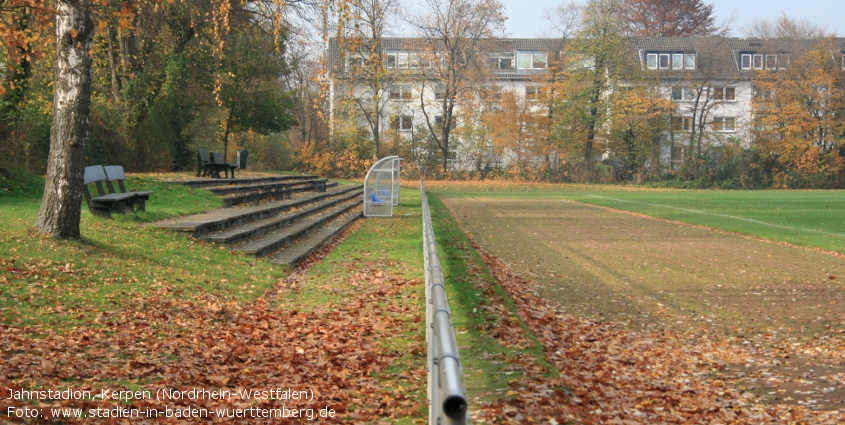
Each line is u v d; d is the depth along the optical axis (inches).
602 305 429.1
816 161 2218.3
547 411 217.5
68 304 320.2
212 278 421.4
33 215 516.7
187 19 1096.8
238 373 250.2
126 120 1084.5
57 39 422.9
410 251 624.4
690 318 396.8
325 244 667.4
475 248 691.4
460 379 96.4
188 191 737.0
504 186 2095.2
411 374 256.1
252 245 540.7
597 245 729.6
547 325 362.9
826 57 2217.0
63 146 424.2
